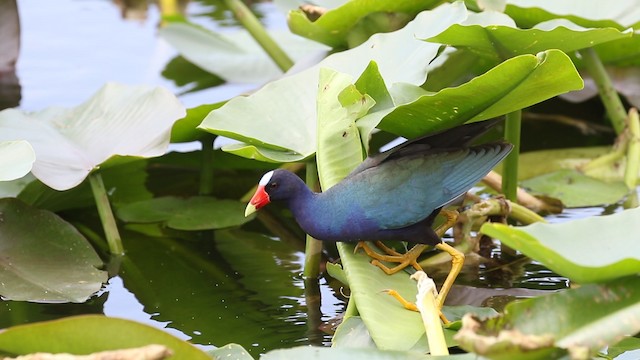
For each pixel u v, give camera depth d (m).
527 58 7.02
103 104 9.32
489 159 7.50
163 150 8.59
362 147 7.83
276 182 7.67
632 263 5.82
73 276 8.23
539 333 5.96
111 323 5.86
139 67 12.91
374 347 6.61
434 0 9.69
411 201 7.34
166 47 13.67
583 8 10.37
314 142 8.24
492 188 9.80
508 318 5.99
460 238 8.64
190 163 10.65
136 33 14.23
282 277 8.48
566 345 5.83
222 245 9.20
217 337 7.34
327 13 9.73
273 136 8.30
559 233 6.36
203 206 9.91
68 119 9.26
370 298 6.99
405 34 8.73
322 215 7.50
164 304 7.98
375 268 7.36
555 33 8.05
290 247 9.19
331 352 6.17
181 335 7.39
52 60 13.14
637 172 10.05
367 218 7.35
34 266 8.30
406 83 8.04
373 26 9.92
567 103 12.30
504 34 8.16
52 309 7.79
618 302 6.00
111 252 8.95
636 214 6.50
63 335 5.89
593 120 11.95
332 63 8.79
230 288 8.27
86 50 13.52
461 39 8.33
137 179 10.41
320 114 7.95
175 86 12.60
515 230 5.80
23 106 11.59
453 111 7.77
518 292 7.72
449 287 7.37
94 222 9.69
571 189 9.98
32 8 15.25
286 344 7.20
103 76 12.58
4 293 7.95
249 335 7.38
